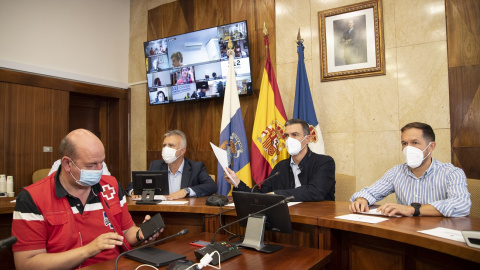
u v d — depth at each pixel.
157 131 4.41
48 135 3.78
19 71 3.54
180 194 2.54
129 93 4.68
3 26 3.45
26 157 3.58
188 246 1.60
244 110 3.75
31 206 1.41
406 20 3.00
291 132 2.43
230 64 3.51
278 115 3.29
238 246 1.57
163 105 4.37
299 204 2.06
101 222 1.56
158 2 4.48
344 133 3.24
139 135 4.58
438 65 2.85
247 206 1.65
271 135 3.25
